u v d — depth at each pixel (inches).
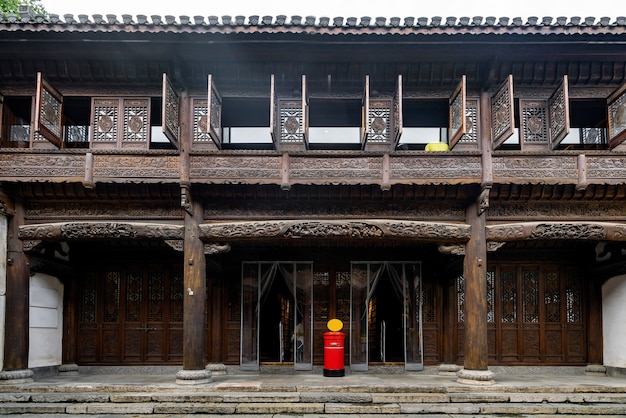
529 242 508.1
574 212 434.0
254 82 434.9
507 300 517.7
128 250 520.4
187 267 421.7
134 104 430.6
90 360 507.5
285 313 523.2
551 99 425.1
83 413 373.7
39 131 382.6
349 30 385.7
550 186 423.2
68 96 432.5
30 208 436.5
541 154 414.6
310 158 415.2
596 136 476.4
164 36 389.7
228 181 410.6
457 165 414.6
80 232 424.2
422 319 513.7
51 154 413.1
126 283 519.2
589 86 438.0
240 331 511.2
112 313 515.5
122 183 416.5
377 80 432.1
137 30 386.0
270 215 433.4
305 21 387.9
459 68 423.5
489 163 410.9
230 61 418.0
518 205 434.9
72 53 409.1
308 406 376.2
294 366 504.4
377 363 507.5
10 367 417.1
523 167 414.3
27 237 428.1
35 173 410.9
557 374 502.0
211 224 427.2
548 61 419.8
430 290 521.0
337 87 438.3
